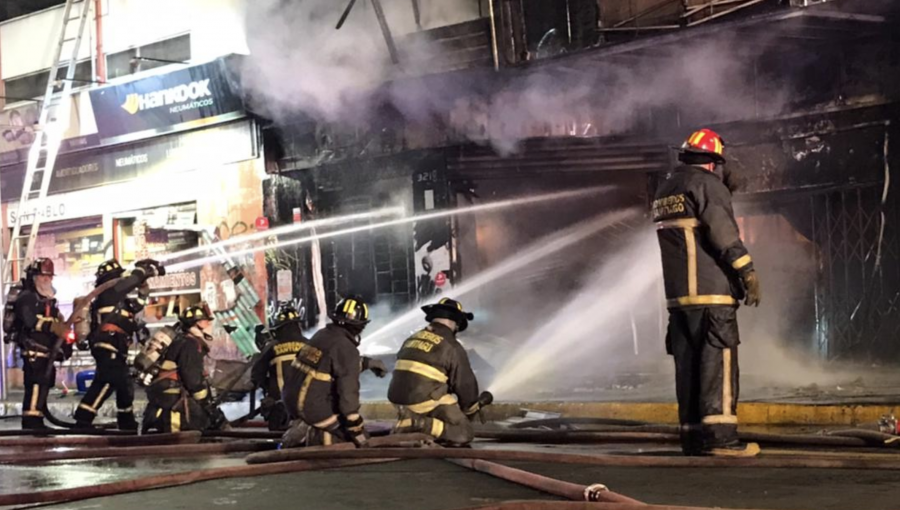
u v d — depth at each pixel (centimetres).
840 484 520
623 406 966
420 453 684
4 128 1950
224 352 1680
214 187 1684
